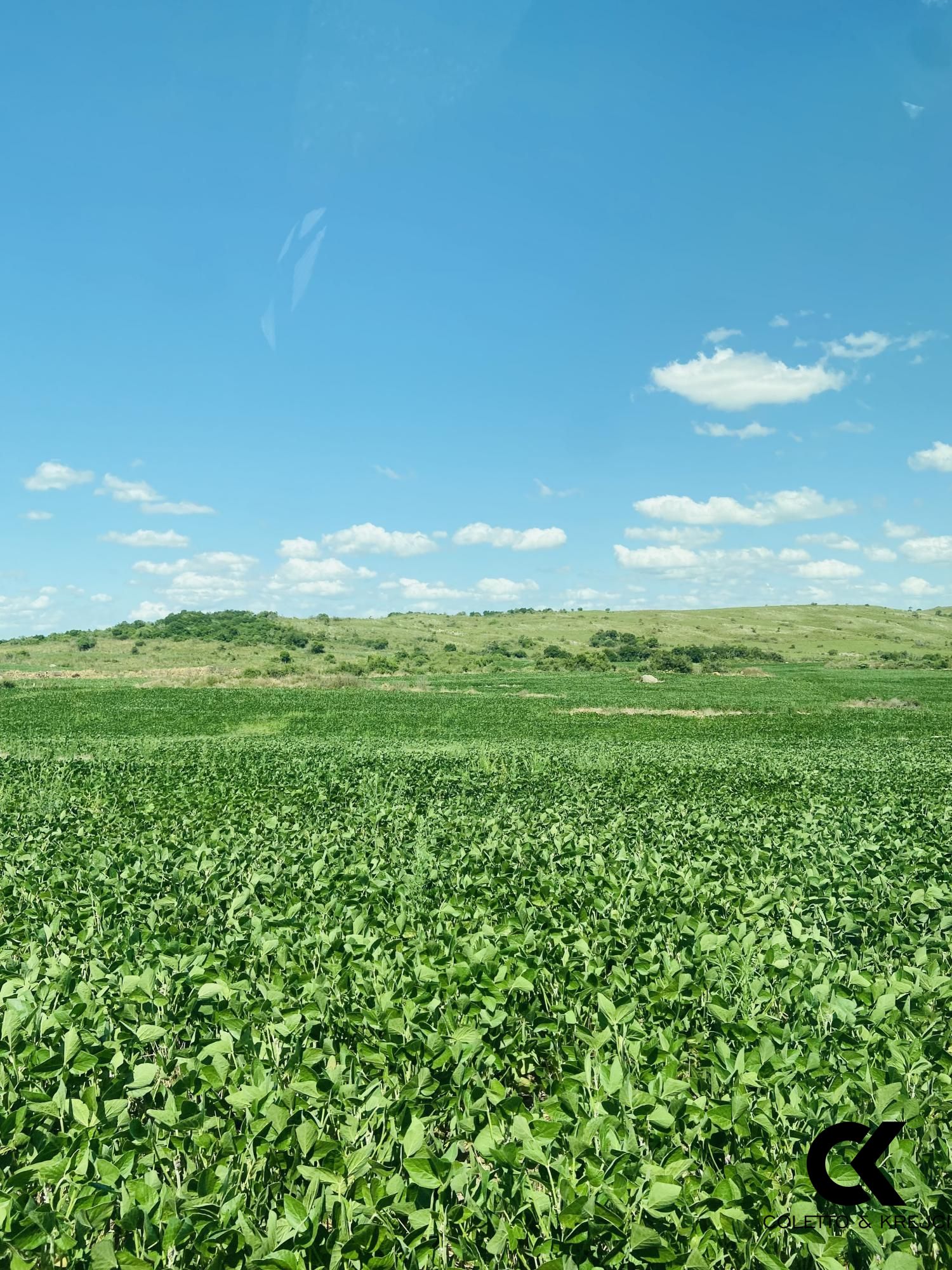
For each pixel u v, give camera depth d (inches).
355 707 2208.4
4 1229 133.6
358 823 562.9
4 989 226.4
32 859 425.1
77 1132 163.9
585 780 832.3
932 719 1962.4
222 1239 133.4
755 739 1501.0
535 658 4842.5
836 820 555.8
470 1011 225.0
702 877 383.2
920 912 335.3
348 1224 135.3
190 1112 165.3
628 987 246.5
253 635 5679.1
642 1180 142.9
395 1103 168.4
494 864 423.5
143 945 281.3
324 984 237.8
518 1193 146.3
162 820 570.6
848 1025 215.0
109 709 2087.8
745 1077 183.0
